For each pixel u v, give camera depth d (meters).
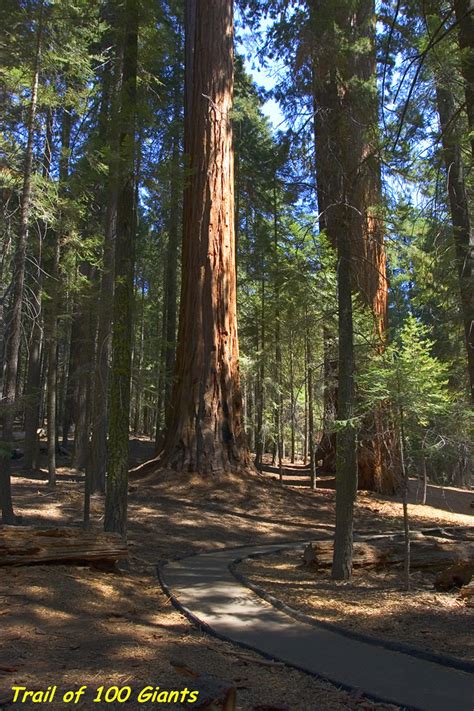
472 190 13.75
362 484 21.64
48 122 13.04
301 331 19.25
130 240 10.11
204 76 19.72
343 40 9.41
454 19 9.88
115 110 10.27
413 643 5.93
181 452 18.72
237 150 25.23
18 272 11.02
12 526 8.27
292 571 10.55
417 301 14.97
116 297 9.97
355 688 4.66
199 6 20.05
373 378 9.31
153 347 23.95
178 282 32.97
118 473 9.65
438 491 24.52
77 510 14.45
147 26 10.91
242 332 24.23
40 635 5.78
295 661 5.37
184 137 20.33
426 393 8.94
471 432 8.96
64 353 28.48
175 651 5.69
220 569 10.36
